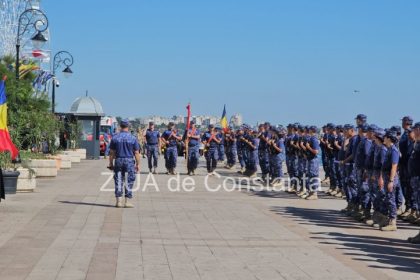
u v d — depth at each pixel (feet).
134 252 33.35
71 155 110.11
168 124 91.76
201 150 131.64
